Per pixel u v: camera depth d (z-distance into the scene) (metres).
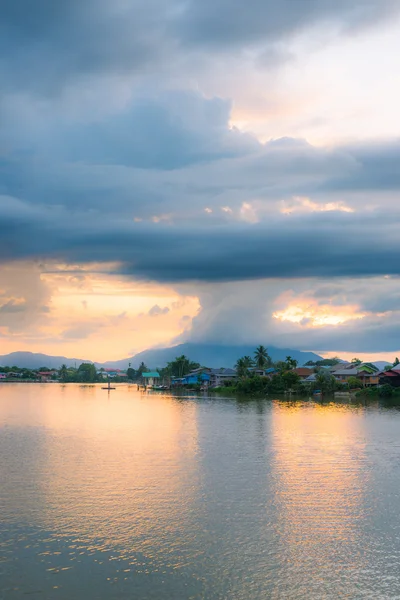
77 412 123.25
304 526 39.81
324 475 54.19
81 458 62.88
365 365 192.75
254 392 184.75
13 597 29.72
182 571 32.84
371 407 126.12
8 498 45.94
